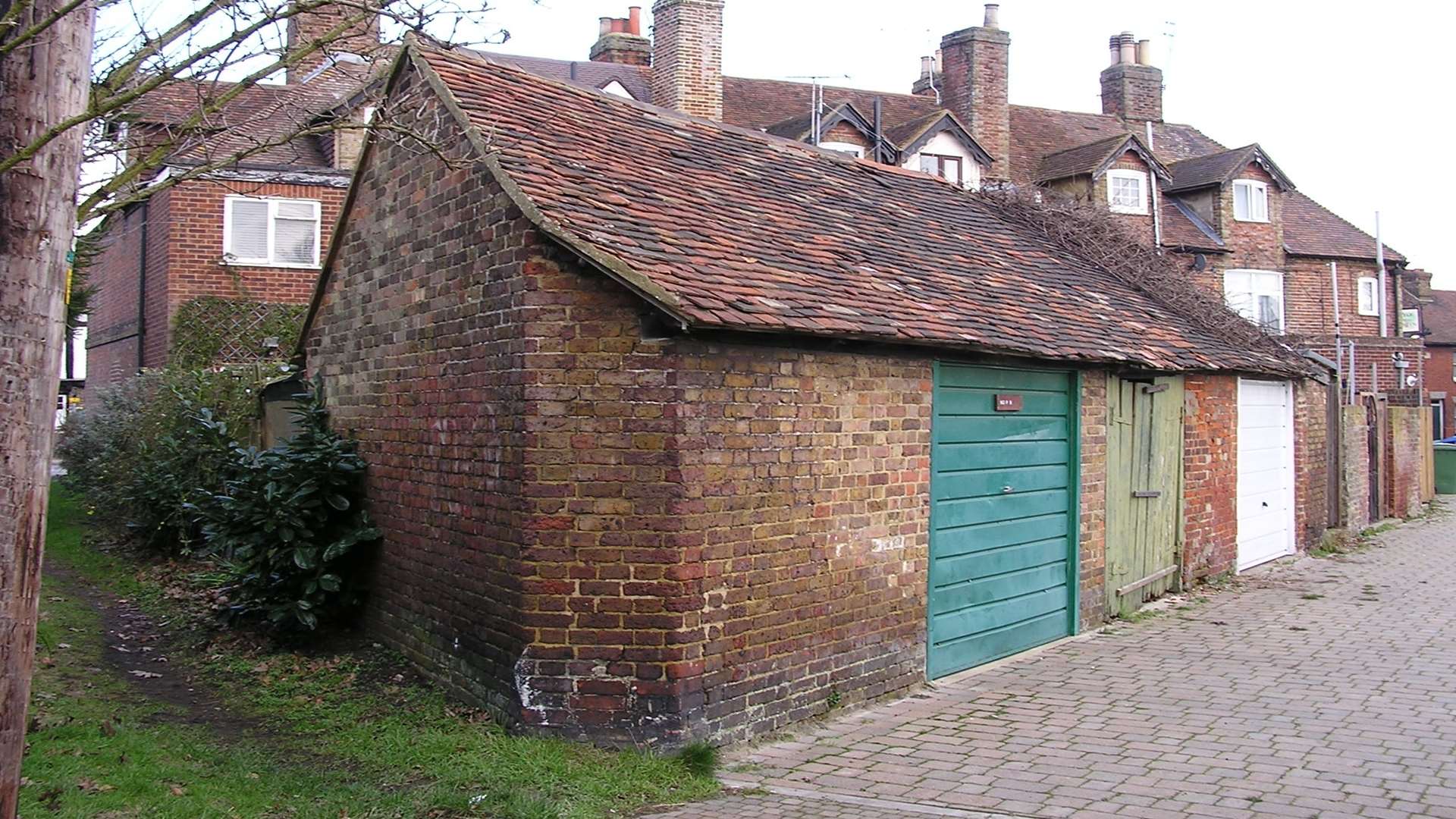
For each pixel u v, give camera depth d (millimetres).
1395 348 29875
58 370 4238
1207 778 6484
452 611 7883
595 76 25250
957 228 12328
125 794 5504
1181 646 10164
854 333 7422
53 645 9023
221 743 6910
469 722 7289
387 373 9039
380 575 9109
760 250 8258
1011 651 9781
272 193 18516
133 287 20406
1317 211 32562
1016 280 11266
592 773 6355
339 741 7023
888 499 8289
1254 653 9859
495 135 7871
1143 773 6590
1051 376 10352
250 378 13523
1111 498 11281
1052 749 7070
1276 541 15250
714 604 6977
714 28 23875
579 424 6887
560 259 6980
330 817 5562
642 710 6785
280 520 8953
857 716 7863
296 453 9281
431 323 8297
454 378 7914
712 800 6117
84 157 6000
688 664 6809
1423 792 6234
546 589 6887
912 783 6402
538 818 5641
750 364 7203
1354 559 15719
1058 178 27141
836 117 23188
